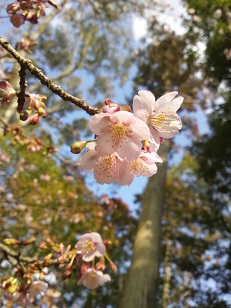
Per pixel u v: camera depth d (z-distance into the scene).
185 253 7.83
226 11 5.75
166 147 7.56
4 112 6.25
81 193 7.32
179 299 7.62
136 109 1.30
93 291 7.88
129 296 4.60
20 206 6.86
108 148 1.16
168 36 8.59
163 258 8.42
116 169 1.30
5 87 1.42
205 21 6.19
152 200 6.37
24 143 3.88
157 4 7.20
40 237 6.67
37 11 1.89
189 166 10.34
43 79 1.25
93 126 1.17
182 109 8.69
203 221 7.82
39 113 1.40
